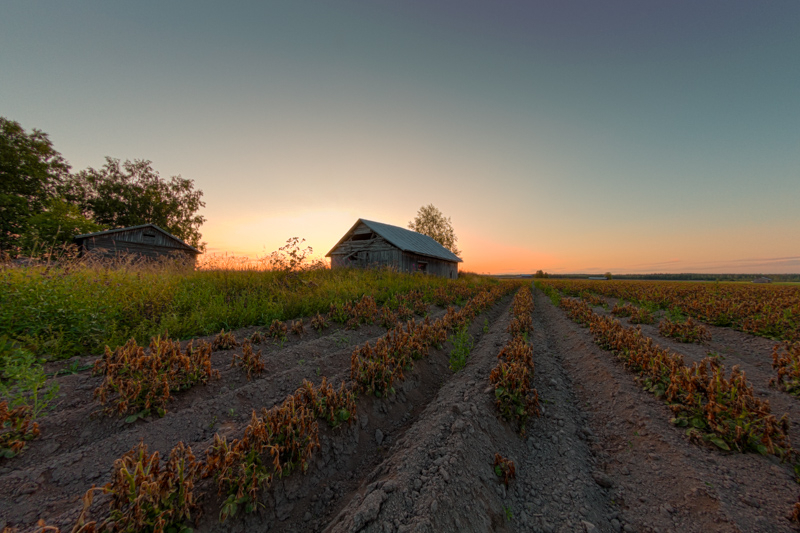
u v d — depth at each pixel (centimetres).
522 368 522
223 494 279
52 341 493
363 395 483
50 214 2272
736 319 968
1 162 2317
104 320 571
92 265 788
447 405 468
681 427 402
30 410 350
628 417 452
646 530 281
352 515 268
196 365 455
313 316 862
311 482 337
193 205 4012
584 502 316
